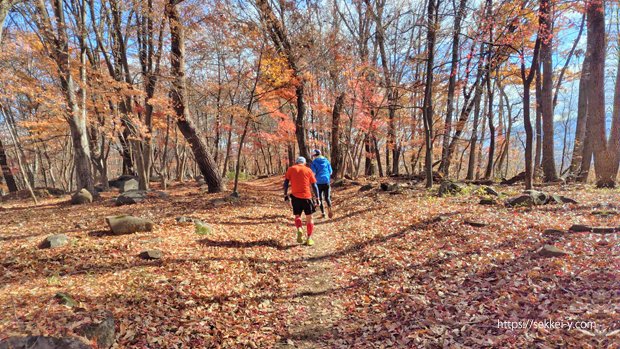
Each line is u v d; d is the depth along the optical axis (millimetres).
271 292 4746
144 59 14031
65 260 5207
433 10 11703
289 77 14266
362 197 12164
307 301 4520
